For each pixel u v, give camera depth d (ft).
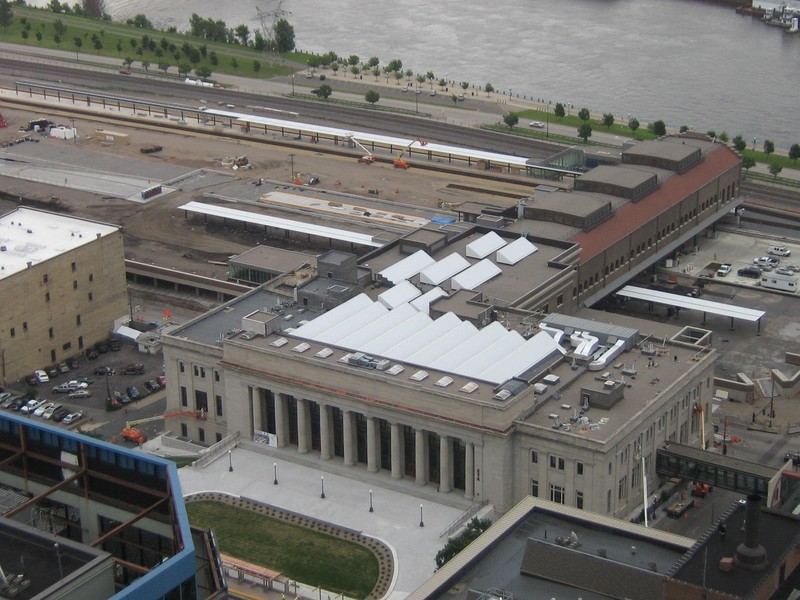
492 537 640.17
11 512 469.16
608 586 593.42
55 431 497.05
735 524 539.29
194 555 431.84
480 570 620.49
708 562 517.14
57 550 431.84
